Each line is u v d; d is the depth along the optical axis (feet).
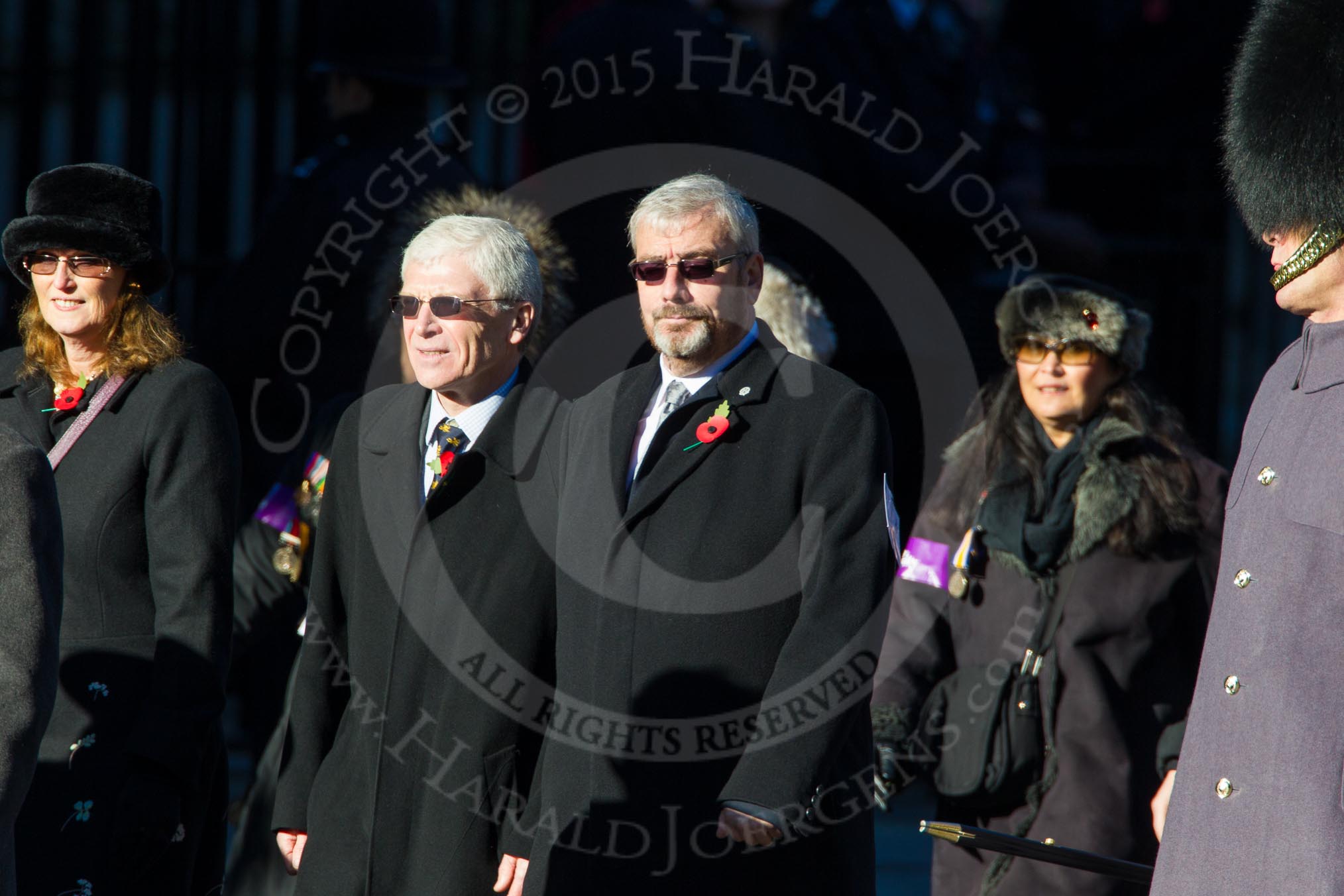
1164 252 91.81
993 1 95.86
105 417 43.80
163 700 41.88
